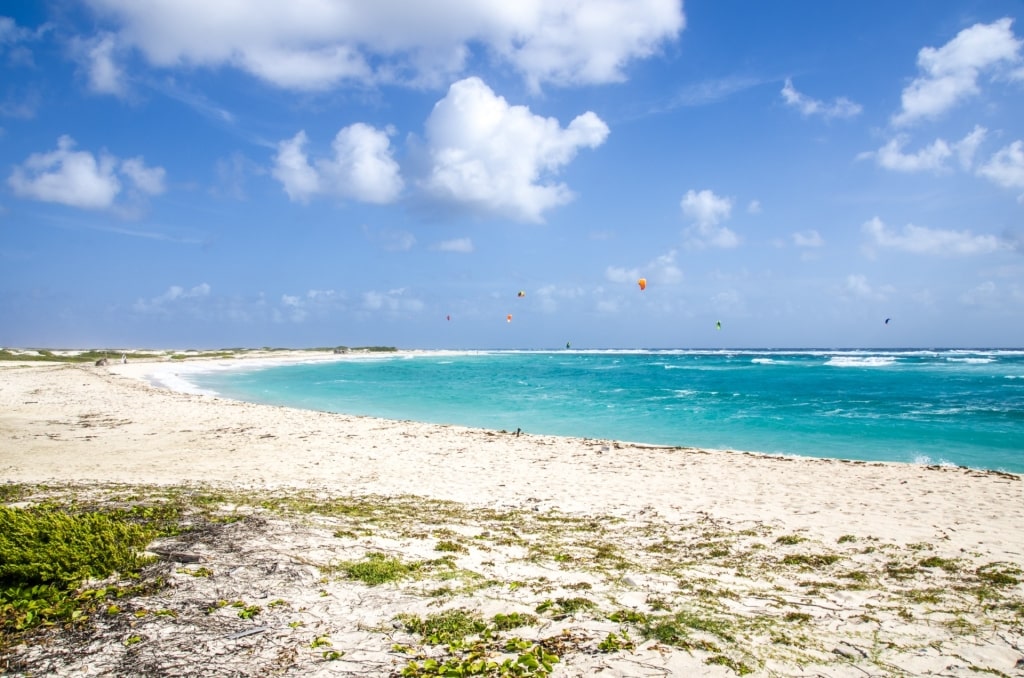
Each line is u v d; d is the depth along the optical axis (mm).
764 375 57812
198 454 17250
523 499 12352
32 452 16859
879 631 5480
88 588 5312
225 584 5637
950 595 6723
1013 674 4723
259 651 4453
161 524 7402
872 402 33438
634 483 14234
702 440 22609
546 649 4648
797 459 17453
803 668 4598
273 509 9352
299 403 35875
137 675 4059
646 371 70312
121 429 21766
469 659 4406
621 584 6492
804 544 8992
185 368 71250
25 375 47719
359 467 15836
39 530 5844
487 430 23188
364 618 5109
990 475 15328
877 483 14305
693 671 4383
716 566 7773
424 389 45906
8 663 4141
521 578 6477
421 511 10586
